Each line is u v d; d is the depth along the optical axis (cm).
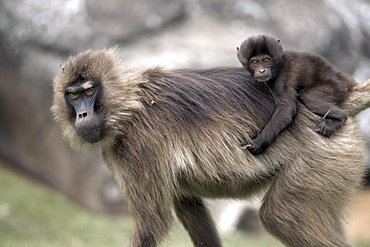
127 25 6412
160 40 6253
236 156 2711
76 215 5656
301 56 2719
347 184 2661
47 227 5159
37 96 6488
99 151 2831
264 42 2633
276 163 2700
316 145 2662
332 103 2673
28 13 6594
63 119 2773
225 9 6638
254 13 6600
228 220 5550
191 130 2711
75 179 6344
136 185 2647
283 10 6675
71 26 6375
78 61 2681
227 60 6000
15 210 5425
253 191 2883
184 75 2845
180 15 6594
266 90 2775
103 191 6141
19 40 6544
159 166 2647
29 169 6775
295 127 2686
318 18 6681
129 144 2662
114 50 2856
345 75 2833
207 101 2764
